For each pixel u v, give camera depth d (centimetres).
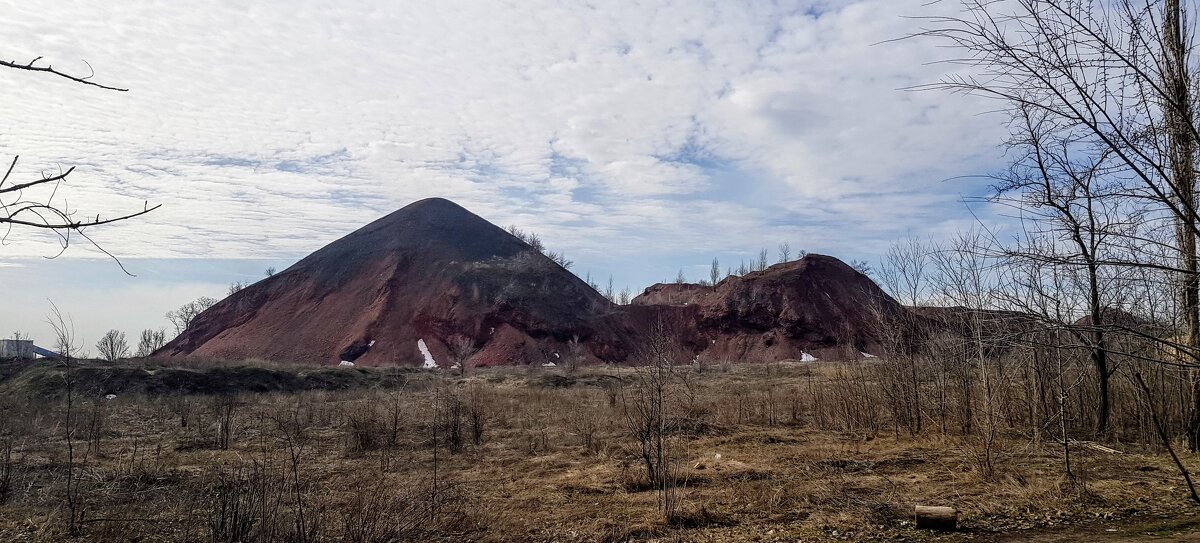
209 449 1410
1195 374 1041
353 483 996
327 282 9338
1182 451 1099
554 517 819
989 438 1008
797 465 1106
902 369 1559
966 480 965
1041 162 621
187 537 716
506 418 1831
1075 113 461
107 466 1154
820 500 855
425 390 3167
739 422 1664
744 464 1107
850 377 1712
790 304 7894
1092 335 826
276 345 8225
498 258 9656
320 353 7888
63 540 763
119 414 2036
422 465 1180
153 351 8644
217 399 2470
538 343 7619
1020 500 830
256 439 1529
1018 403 1385
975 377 1404
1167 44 479
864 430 1506
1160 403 1184
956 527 731
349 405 2241
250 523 693
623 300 11081
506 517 819
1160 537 665
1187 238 514
